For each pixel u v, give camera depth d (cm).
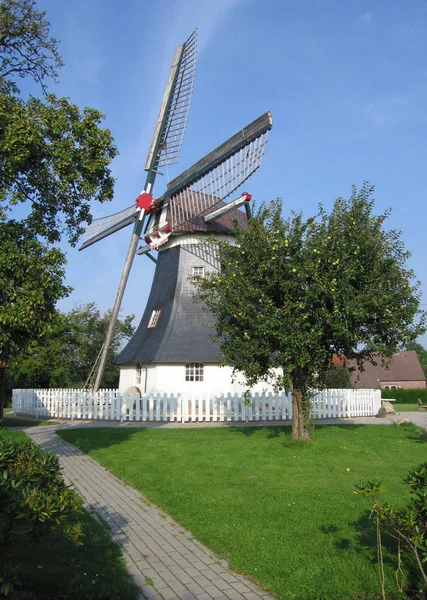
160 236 2581
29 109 1095
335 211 1316
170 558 618
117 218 2841
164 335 2520
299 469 1061
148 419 2180
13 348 1062
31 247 1047
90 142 1141
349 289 1204
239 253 1348
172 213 2578
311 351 1247
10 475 504
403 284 1245
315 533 666
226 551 628
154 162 2612
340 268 1203
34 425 2153
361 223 1287
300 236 1255
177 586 538
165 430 1762
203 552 638
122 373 2847
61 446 1506
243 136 2202
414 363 6919
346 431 1617
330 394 2330
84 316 4056
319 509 771
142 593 521
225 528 700
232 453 1231
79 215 1204
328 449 1269
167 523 759
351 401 2423
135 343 2755
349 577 529
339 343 1297
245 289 1295
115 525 750
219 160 2325
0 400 1973
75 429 1841
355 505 786
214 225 2656
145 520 774
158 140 2591
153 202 2617
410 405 4375
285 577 541
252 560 590
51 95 1130
